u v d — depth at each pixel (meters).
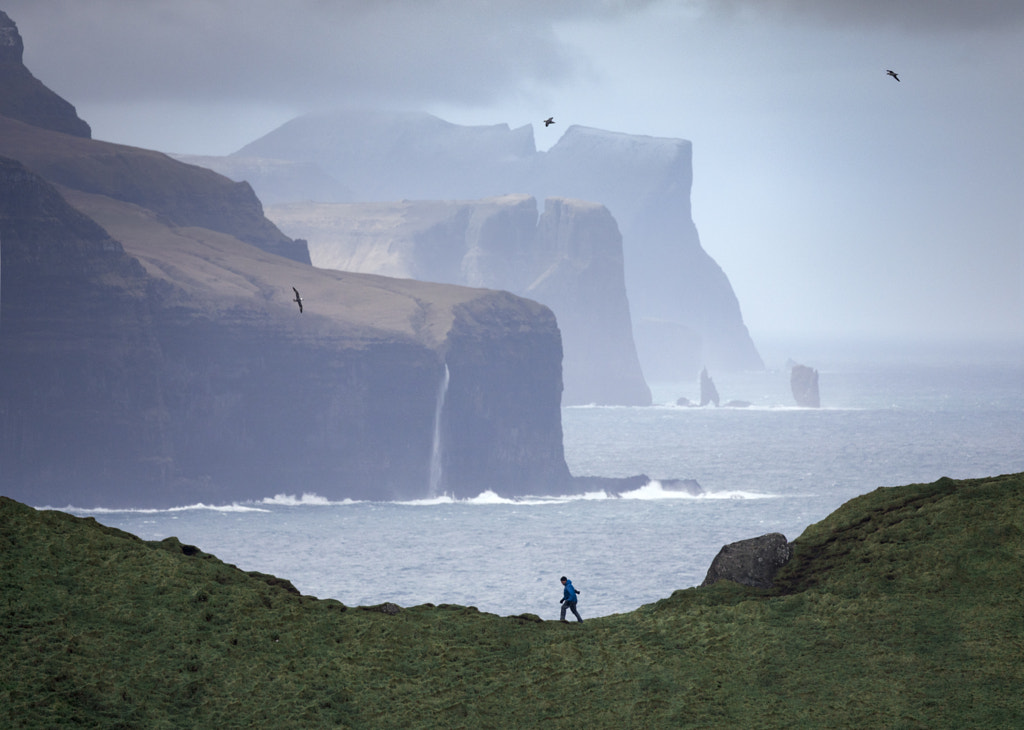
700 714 99.06
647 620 119.94
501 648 114.94
